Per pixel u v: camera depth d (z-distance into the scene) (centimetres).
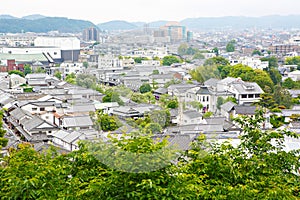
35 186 482
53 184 510
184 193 463
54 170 523
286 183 554
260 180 545
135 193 434
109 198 444
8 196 480
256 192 504
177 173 497
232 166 555
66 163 561
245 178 553
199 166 556
